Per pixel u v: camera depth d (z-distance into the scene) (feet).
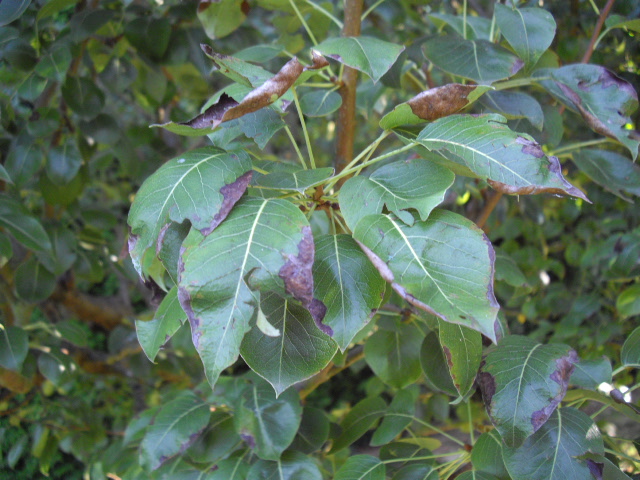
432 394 2.23
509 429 1.07
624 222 2.52
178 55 2.07
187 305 0.84
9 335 1.78
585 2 2.22
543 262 2.79
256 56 1.61
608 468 1.08
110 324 3.00
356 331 0.91
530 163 0.90
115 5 2.12
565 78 1.38
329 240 1.00
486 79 1.33
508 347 1.17
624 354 1.29
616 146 2.25
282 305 0.98
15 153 1.90
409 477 1.32
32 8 1.92
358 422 1.60
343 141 1.54
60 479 3.75
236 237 0.87
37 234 1.68
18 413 2.82
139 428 1.82
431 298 0.85
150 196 0.94
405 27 2.84
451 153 0.97
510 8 1.36
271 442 1.38
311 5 1.70
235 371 3.67
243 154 0.99
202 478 1.51
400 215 0.93
